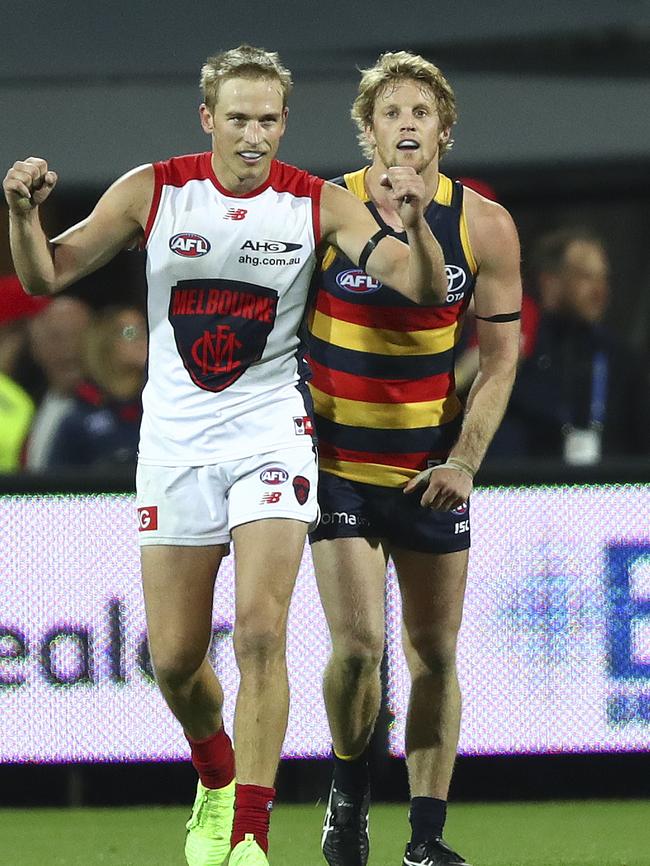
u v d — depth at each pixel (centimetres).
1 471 2444
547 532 2419
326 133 3238
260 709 1485
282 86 1536
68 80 3309
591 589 2422
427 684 1741
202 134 3291
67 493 2422
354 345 1698
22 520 2422
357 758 1756
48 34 3328
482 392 1700
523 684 2419
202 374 1565
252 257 1540
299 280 1564
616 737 2430
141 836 2206
